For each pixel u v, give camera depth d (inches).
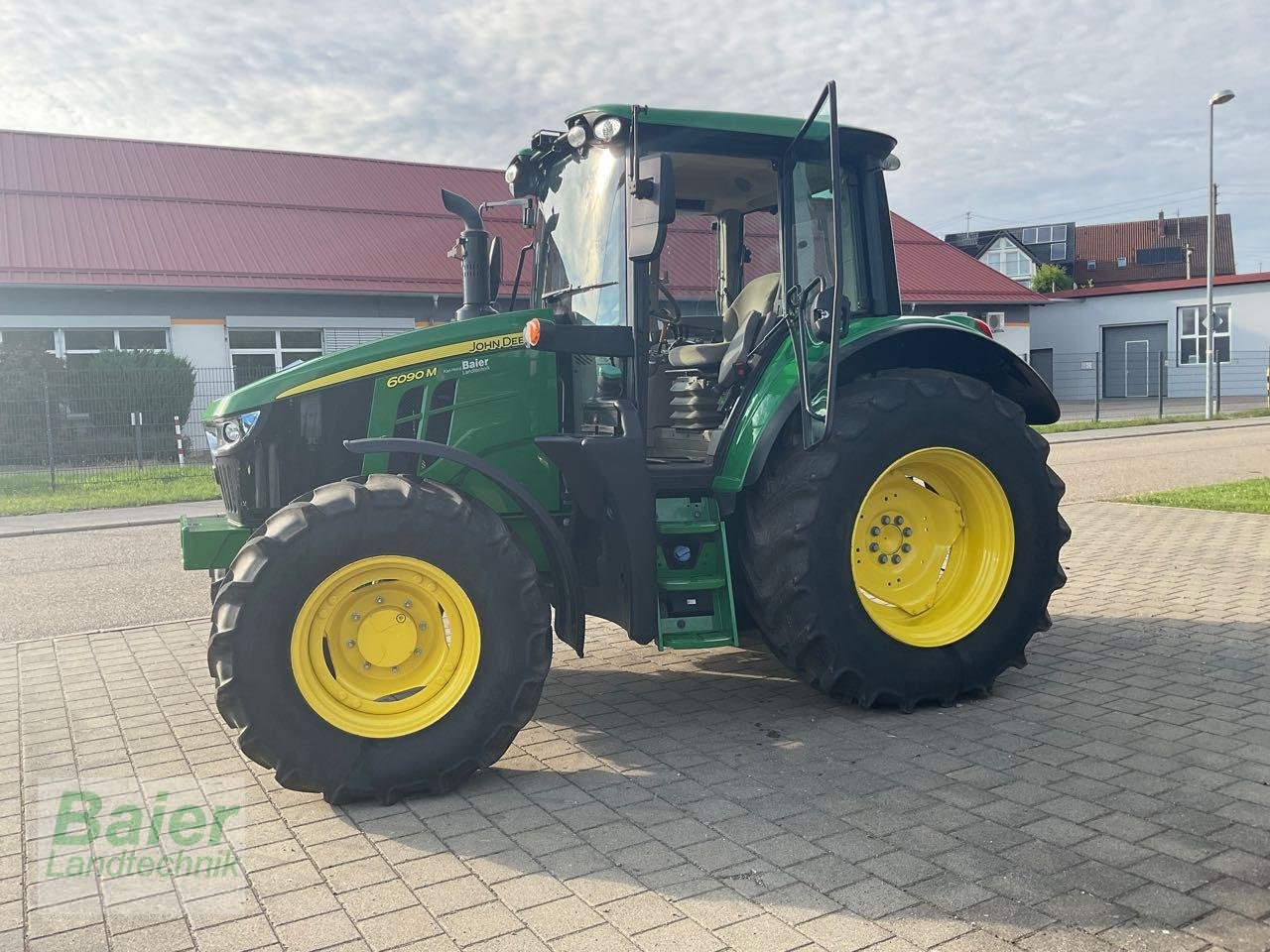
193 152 1043.9
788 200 185.9
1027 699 186.5
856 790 147.5
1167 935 107.7
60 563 371.6
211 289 840.9
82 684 216.4
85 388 684.7
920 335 194.5
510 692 153.6
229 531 175.6
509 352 179.8
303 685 147.1
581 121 177.8
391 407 175.0
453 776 151.8
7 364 698.2
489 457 178.7
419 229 1013.2
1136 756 157.2
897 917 112.6
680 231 201.5
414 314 935.7
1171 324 1282.0
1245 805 138.5
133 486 611.8
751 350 184.9
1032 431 192.7
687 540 174.4
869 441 176.4
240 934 114.5
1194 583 274.7
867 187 198.2
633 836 135.4
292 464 174.7
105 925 117.5
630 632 165.0
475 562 152.9
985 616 185.8
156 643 251.0
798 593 172.7
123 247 871.7
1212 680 193.5
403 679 156.1
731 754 164.1
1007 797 143.3
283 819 145.3
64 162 970.1
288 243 938.7
